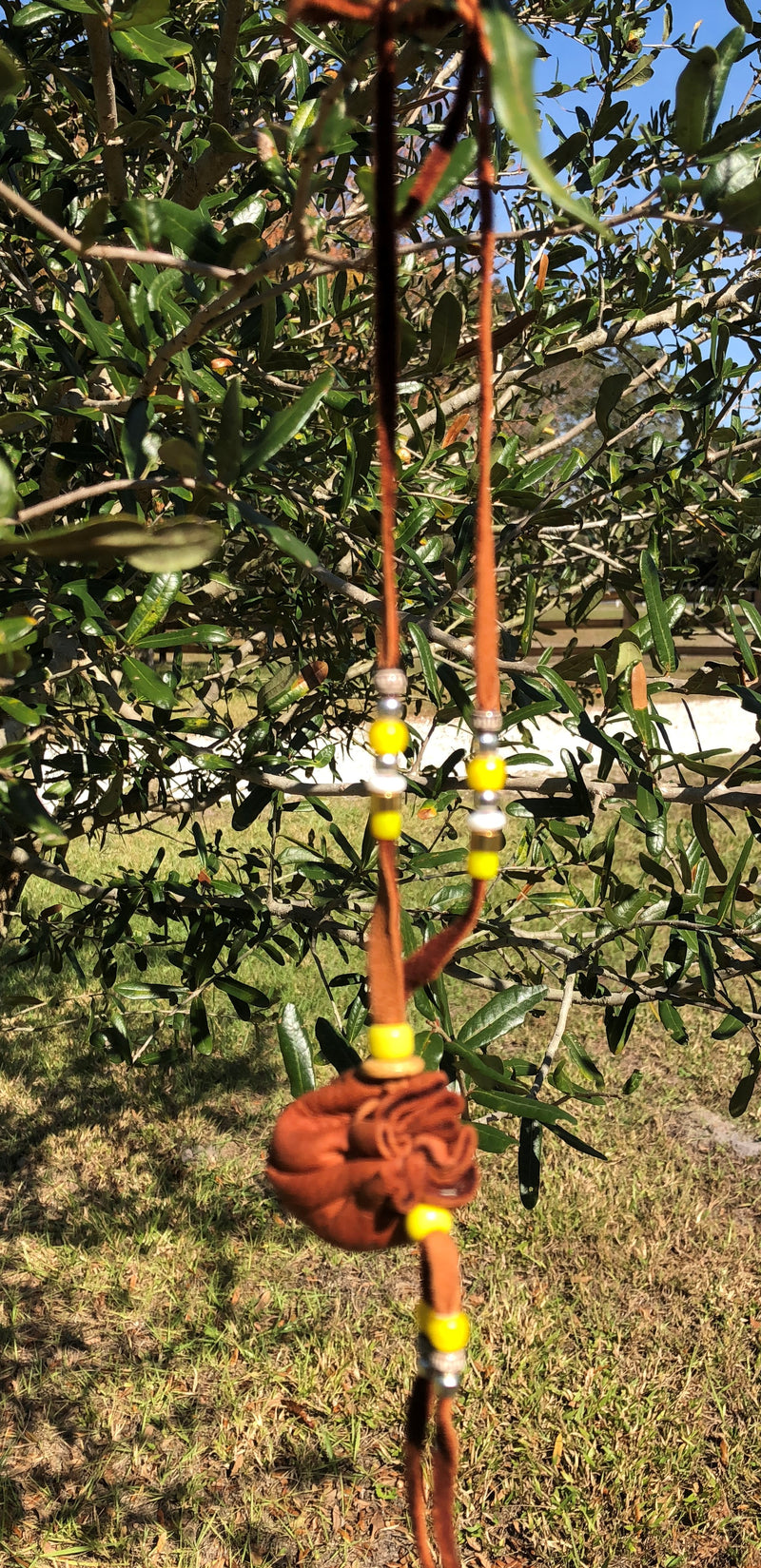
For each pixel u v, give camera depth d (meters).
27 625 1.22
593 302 2.75
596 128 2.51
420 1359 0.80
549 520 2.43
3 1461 3.93
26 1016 6.96
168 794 2.82
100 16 1.24
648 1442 3.98
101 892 2.70
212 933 2.73
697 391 2.52
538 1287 4.82
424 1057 1.82
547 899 2.88
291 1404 4.18
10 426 1.76
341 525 2.45
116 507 2.20
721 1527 3.66
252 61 2.56
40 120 1.71
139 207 1.21
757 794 2.16
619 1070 6.77
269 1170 0.85
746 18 1.36
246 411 2.14
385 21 0.69
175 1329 4.59
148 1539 3.63
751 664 2.23
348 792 2.41
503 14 0.58
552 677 2.02
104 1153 5.84
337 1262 5.04
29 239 2.03
